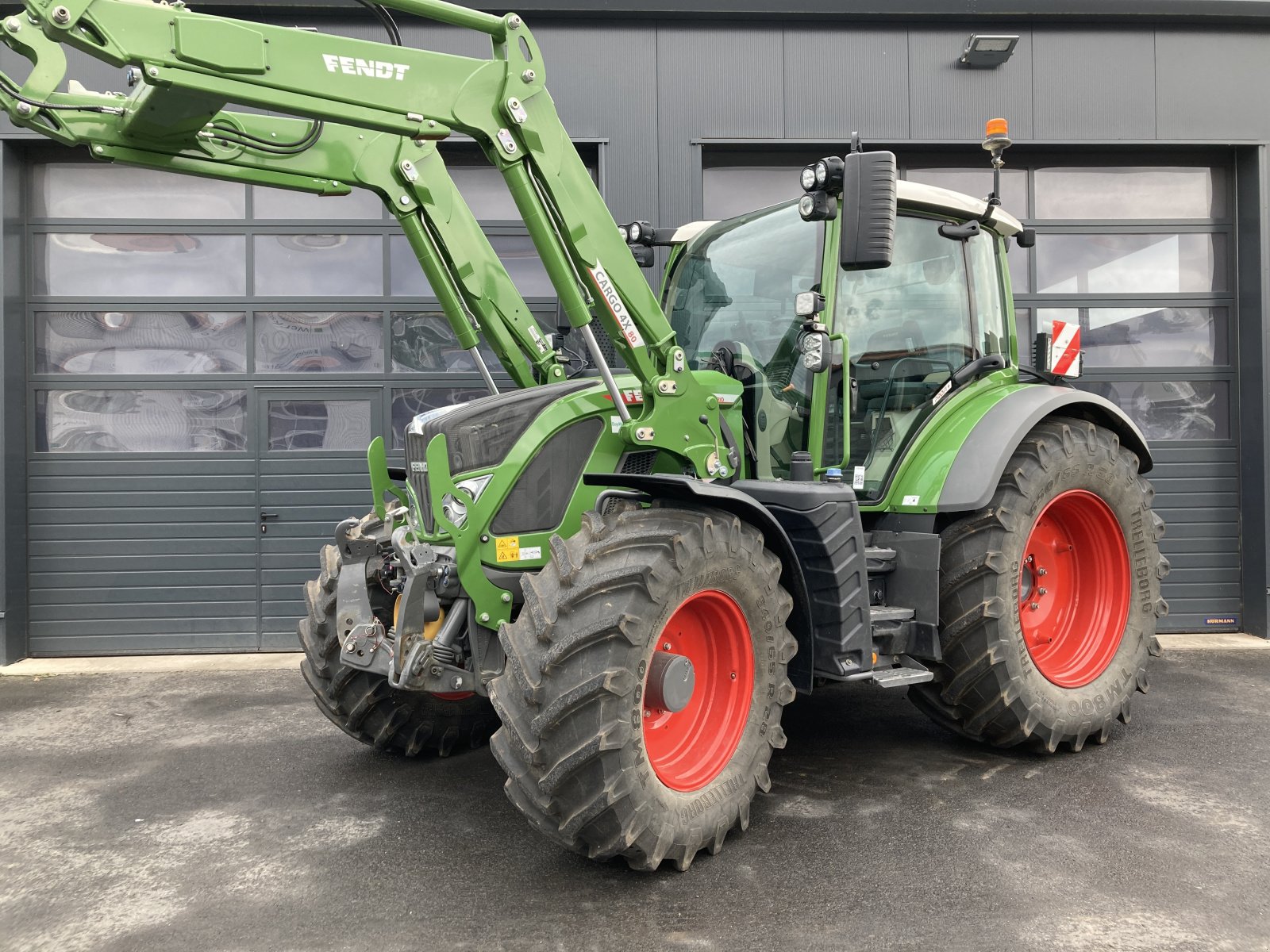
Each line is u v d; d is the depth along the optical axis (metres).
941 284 3.82
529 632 2.46
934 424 3.67
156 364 5.72
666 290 4.01
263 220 5.75
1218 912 2.30
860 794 3.18
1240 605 6.14
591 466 3.00
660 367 3.01
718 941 2.19
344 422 5.80
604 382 3.07
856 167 2.83
